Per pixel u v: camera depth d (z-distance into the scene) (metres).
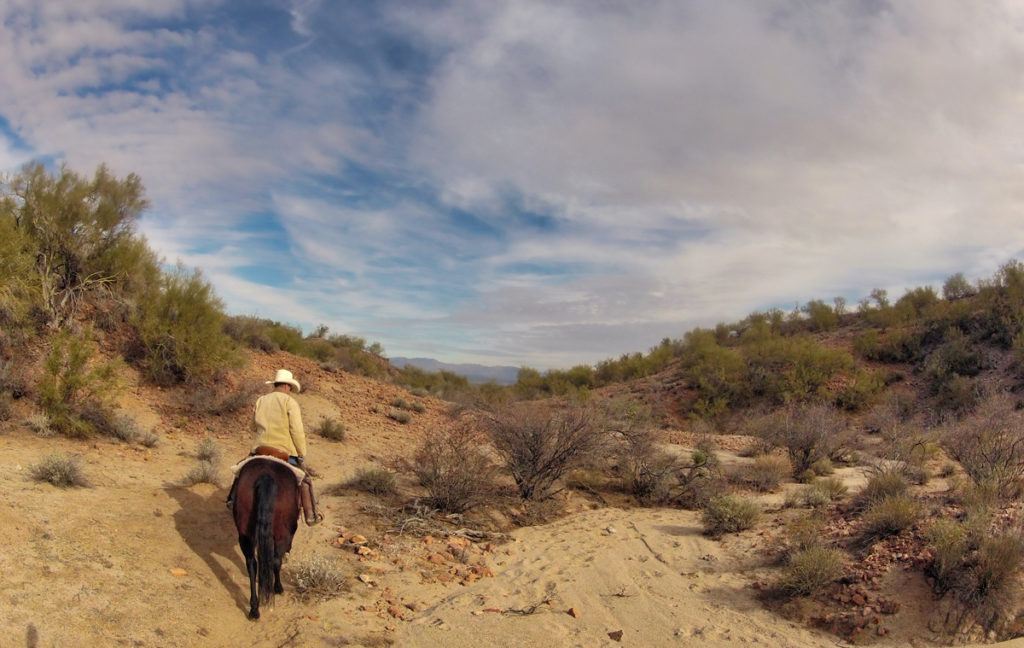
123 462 10.99
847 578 8.00
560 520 12.76
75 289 15.49
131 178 16.77
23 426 11.32
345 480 12.87
